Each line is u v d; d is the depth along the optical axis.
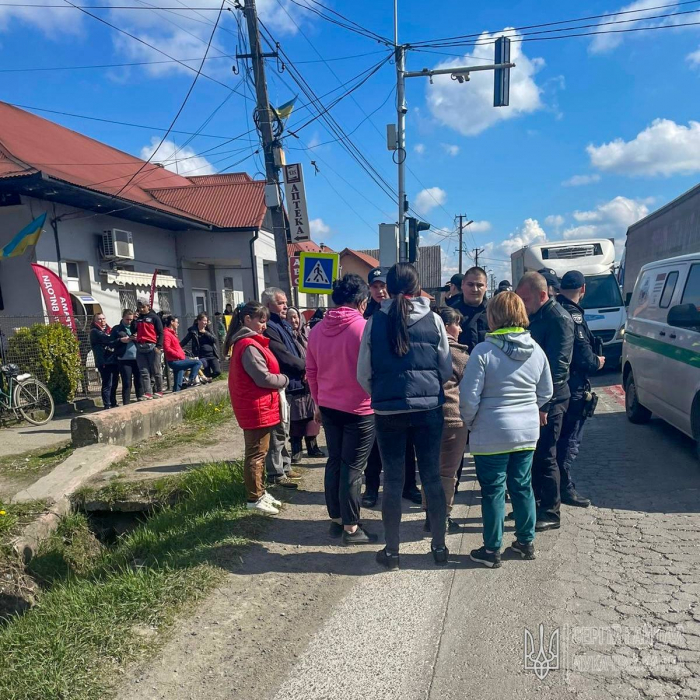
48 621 3.28
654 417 7.88
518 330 3.61
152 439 7.53
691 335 5.69
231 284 23.69
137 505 5.50
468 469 6.09
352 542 4.09
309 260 9.09
